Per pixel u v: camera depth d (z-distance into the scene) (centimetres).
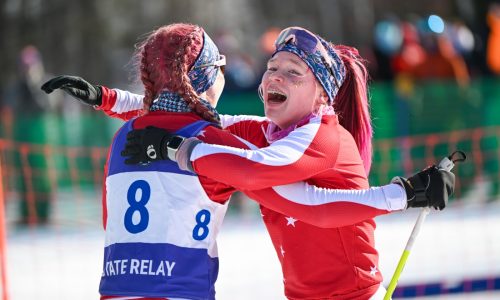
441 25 2970
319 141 879
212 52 909
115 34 4575
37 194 2834
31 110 3023
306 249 912
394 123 2825
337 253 903
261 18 5372
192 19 4881
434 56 2928
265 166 836
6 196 2808
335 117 933
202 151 835
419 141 2814
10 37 4356
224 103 2858
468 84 2875
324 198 856
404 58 2880
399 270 909
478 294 1823
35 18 4422
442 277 1853
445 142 2814
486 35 3192
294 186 866
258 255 2211
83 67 4462
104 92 1045
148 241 846
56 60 4441
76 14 4503
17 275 2119
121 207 872
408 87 2850
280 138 940
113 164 895
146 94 911
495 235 2267
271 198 870
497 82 2881
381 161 2767
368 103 1077
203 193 862
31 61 3077
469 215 2570
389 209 852
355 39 5269
